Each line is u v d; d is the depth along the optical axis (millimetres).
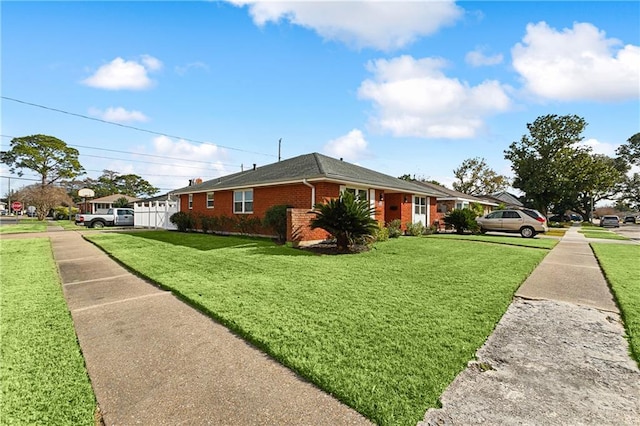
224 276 6273
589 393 2531
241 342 3389
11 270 7039
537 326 3936
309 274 6469
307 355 3000
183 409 2266
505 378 2719
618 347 3385
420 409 2248
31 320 3957
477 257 9055
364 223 9789
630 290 5586
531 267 7652
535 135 39469
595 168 36688
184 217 19250
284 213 12352
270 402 2342
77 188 65812
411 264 7730
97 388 2533
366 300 4723
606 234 22531
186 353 3141
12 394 2414
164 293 5285
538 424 2135
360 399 2338
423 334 3506
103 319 4082
